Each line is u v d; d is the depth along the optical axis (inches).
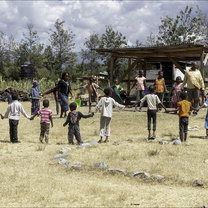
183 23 1569.9
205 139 339.9
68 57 2197.3
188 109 324.5
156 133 389.7
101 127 335.9
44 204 161.3
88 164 244.5
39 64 1983.3
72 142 335.3
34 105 571.8
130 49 683.4
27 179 206.8
